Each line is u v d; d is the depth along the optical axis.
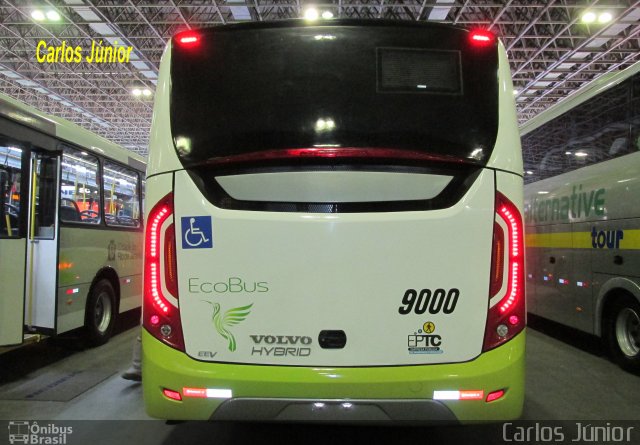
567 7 13.55
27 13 14.54
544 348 6.75
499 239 2.73
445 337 2.68
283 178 2.70
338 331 2.67
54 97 24.05
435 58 2.88
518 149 2.84
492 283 2.71
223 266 2.71
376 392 2.62
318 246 2.68
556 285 6.90
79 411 4.37
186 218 2.74
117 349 6.74
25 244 5.29
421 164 2.71
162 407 2.70
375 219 2.68
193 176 2.77
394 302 2.67
